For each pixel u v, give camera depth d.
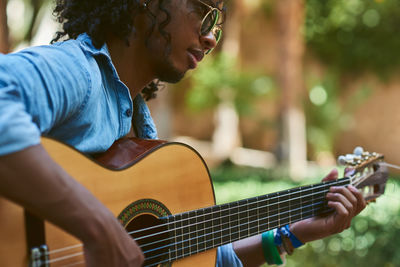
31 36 9.17
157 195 1.53
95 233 1.12
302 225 1.95
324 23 14.59
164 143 1.56
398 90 13.92
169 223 1.54
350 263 4.59
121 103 1.52
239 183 8.75
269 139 14.69
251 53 14.44
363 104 14.05
